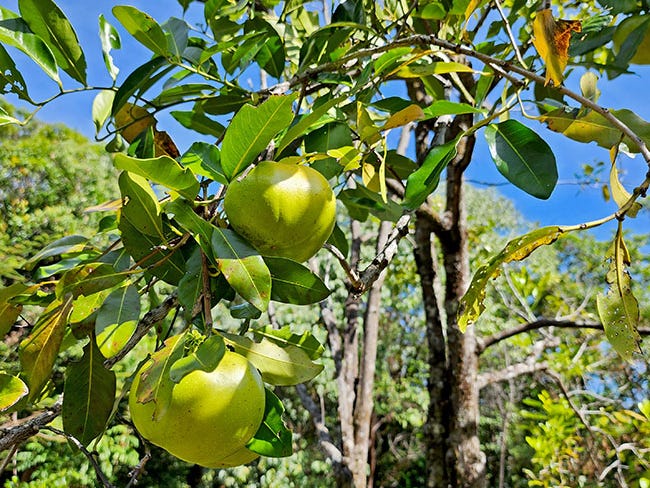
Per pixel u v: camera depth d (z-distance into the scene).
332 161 0.51
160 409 0.35
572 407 1.86
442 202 3.15
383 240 1.67
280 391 4.25
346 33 0.64
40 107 0.53
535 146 0.49
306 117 0.41
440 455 1.35
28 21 0.51
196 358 0.35
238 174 0.42
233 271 0.36
